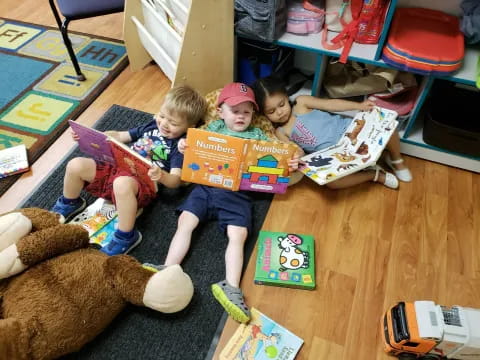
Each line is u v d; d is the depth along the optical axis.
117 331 1.19
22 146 1.67
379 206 1.53
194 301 1.26
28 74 2.03
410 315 1.11
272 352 1.14
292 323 1.22
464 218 1.50
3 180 1.58
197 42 1.50
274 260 1.33
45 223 1.13
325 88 1.72
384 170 1.63
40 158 1.66
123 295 1.14
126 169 1.33
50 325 1.02
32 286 1.05
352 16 1.50
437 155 1.64
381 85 1.58
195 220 1.37
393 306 1.19
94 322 1.09
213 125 1.52
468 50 1.49
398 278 1.33
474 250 1.41
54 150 1.70
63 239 1.11
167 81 2.04
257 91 1.53
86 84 1.99
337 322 1.23
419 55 1.36
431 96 1.67
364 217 1.50
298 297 1.28
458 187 1.60
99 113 1.87
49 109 1.86
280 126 1.68
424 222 1.48
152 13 1.74
